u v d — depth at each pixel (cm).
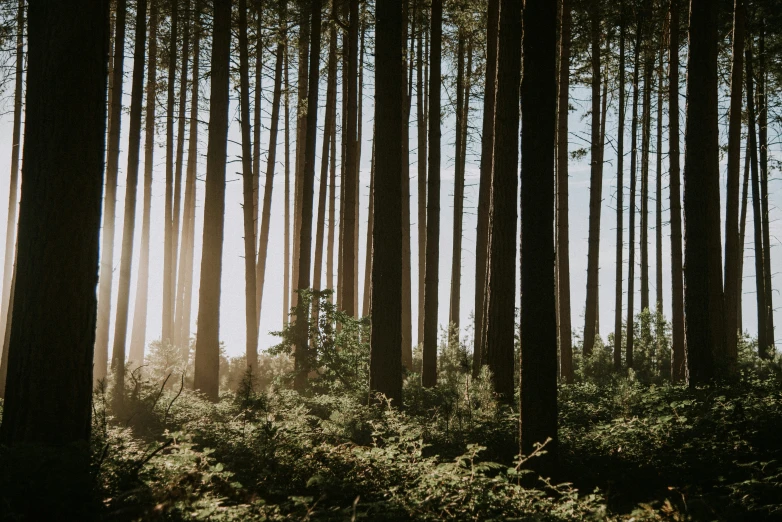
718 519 632
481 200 2158
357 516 612
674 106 2095
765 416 968
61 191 723
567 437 997
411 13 2519
